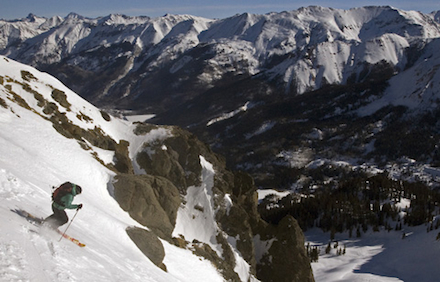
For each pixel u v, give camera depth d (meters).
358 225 99.19
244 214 38.12
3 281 9.59
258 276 40.12
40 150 26.86
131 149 40.66
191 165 39.84
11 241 11.59
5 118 27.92
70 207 14.80
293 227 41.06
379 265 78.00
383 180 119.38
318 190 167.12
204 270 29.36
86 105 42.50
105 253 17.05
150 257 22.94
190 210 37.12
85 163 29.17
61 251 13.07
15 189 17.20
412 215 95.88
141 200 29.48
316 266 79.38
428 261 74.38
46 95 37.72
